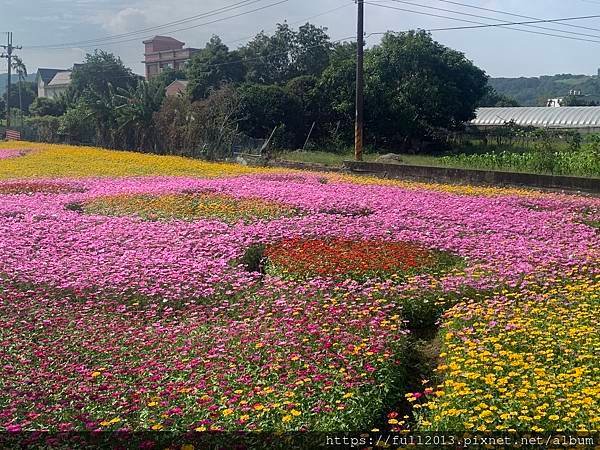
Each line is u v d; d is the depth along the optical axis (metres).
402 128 38.84
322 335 6.86
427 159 29.23
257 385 5.77
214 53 50.06
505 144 38.53
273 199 15.38
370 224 12.50
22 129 52.75
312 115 40.75
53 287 9.04
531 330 6.70
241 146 33.66
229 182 18.75
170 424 5.08
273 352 6.43
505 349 6.27
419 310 8.18
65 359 6.60
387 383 5.88
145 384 5.88
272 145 34.94
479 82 41.59
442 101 39.03
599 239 11.24
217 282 9.13
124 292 8.76
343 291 8.67
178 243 11.36
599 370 5.60
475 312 7.46
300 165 27.39
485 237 11.54
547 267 9.33
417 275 9.38
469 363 5.91
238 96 38.06
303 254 10.30
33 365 6.42
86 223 13.04
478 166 23.62
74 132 43.03
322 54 54.91
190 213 14.12
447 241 11.15
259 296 8.57
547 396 5.10
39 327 7.52
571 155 21.80
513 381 5.53
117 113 37.28
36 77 114.38
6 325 7.52
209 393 5.61
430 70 39.47
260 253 11.01
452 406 5.18
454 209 13.95
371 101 38.56
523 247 10.57
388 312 7.95
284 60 54.44
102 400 5.60
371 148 38.22
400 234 11.59
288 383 5.73
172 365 6.28
